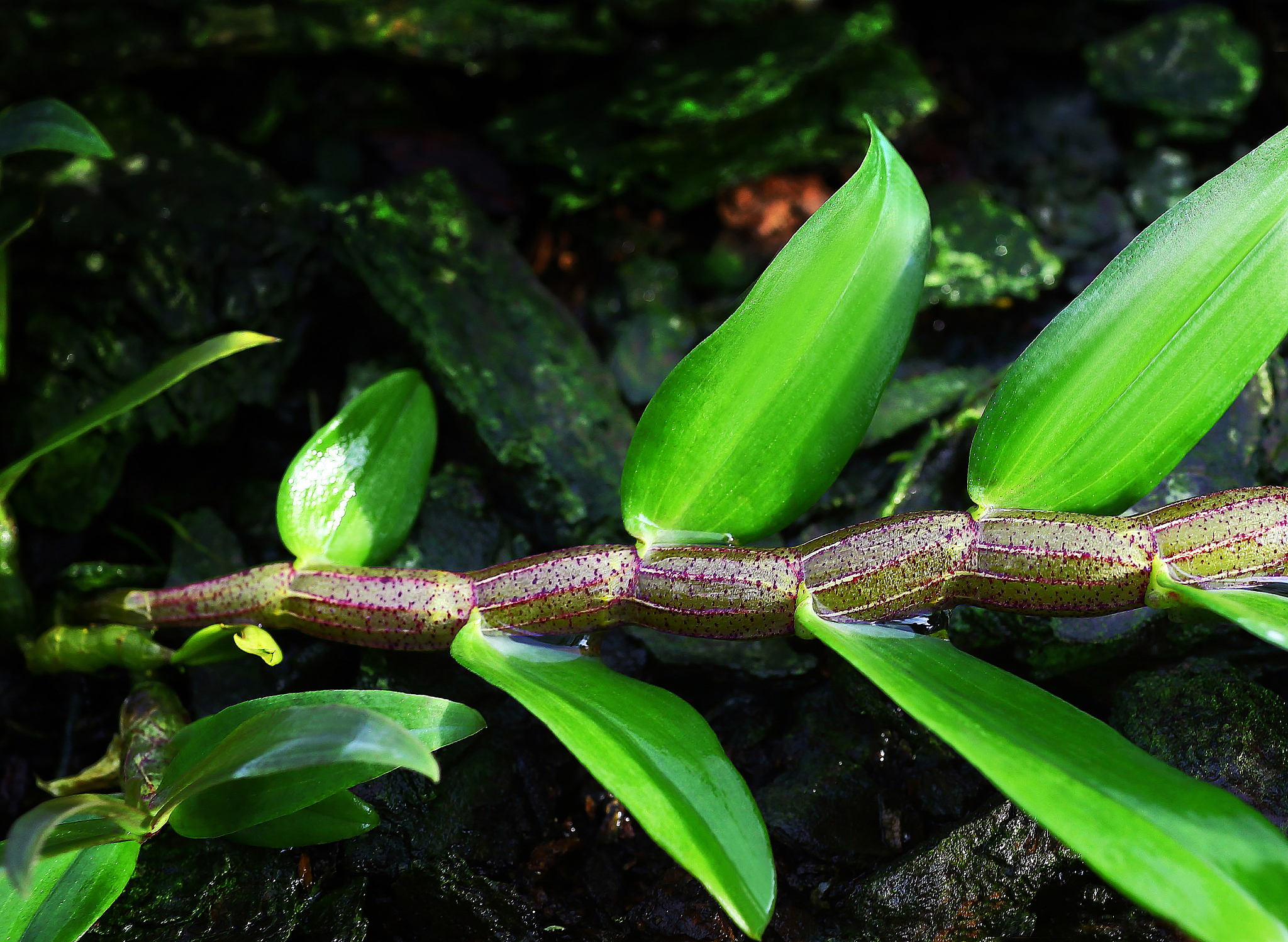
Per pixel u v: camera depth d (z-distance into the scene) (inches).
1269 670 13.6
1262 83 17.1
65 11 16.2
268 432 15.8
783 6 17.3
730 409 12.7
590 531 14.7
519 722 13.9
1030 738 11.5
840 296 12.6
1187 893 10.8
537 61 17.3
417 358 15.4
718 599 12.7
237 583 13.3
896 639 12.4
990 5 17.7
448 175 16.3
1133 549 12.4
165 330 15.3
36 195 14.6
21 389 15.1
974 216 16.2
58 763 14.2
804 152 16.6
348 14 16.5
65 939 11.9
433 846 13.2
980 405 14.8
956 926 12.8
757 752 13.8
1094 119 17.1
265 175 16.1
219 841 13.0
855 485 14.9
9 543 14.1
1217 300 12.5
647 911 13.0
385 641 13.1
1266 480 14.3
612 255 16.5
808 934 12.9
